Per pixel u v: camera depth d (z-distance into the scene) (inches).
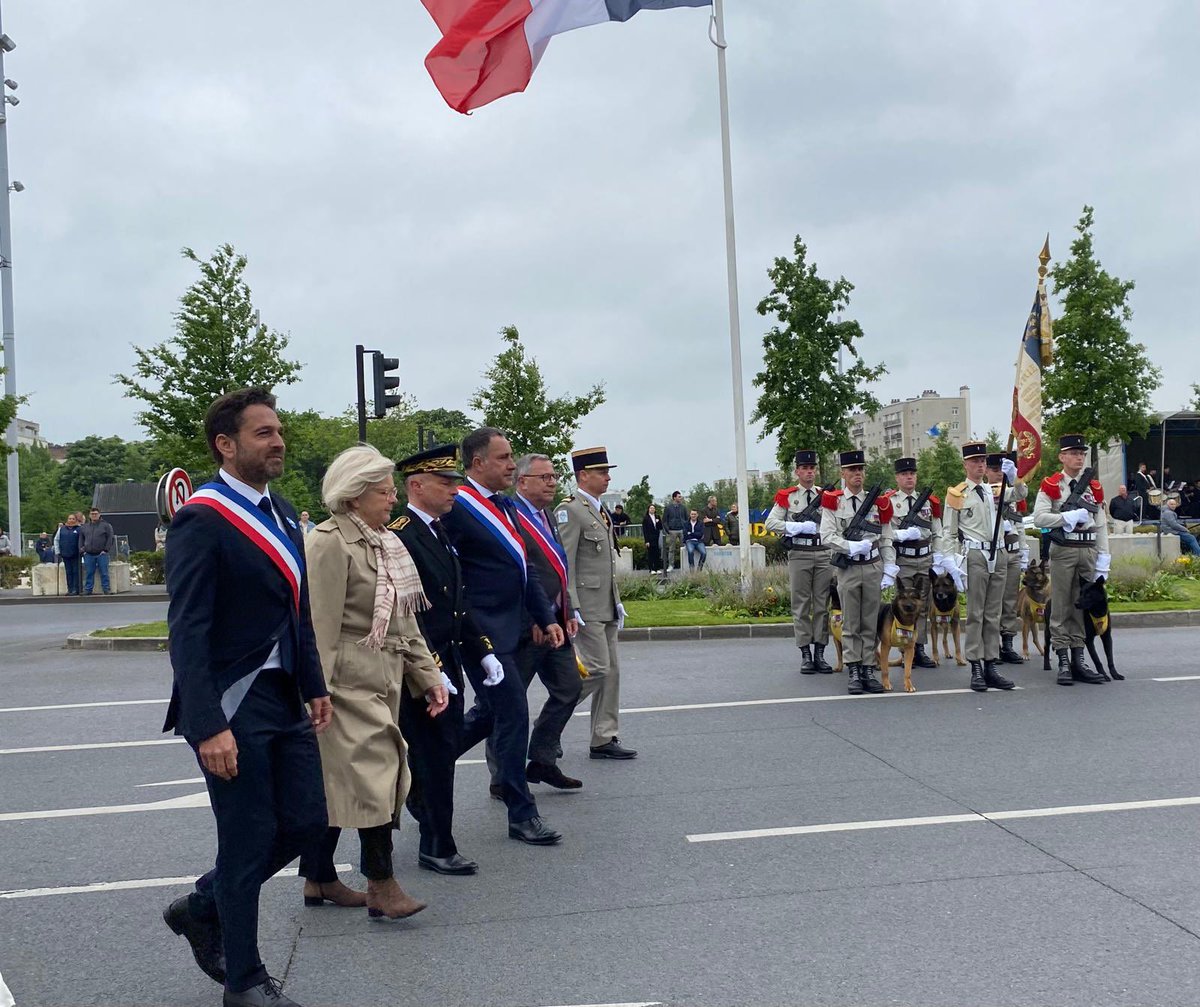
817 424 1181.1
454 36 527.8
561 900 207.6
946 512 429.7
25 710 427.2
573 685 284.5
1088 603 424.2
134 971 180.9
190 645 152.6
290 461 1720.0
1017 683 437.1
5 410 1120.2
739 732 353.4
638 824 255.3
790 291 1184.8
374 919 199.9
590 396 1146.0
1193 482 1558.8
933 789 279.3
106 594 1085.1
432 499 226.4
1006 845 233.8
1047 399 1344.7
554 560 279.6
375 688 193.8
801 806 266.5
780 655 531.8
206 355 1106.7
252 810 157.6
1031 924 190.2
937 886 209.9
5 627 799.7
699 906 202.4
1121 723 353.7
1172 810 257.0
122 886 222.1
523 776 244.4
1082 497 426.0
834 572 475.2
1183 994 162.2
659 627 605.6
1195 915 193.0
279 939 191.9
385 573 194.7
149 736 370.3
